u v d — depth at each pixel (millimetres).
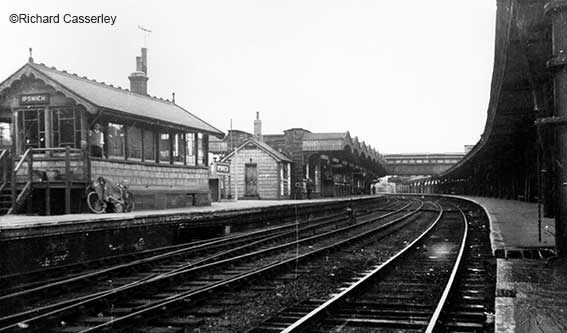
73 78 19750
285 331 6473
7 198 17062
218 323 7848
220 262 12734
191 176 23859
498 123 24094
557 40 9086
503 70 14766
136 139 20219
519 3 9992
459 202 52438
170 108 25312
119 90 22625
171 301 8391
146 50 27312
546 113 14664
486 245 17516
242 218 21609
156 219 15609
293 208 27938
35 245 11383
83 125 17328
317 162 43594
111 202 17438
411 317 7922
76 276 11227
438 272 12164
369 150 53094
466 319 7762
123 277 11578
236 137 42875
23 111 18141
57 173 17438
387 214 34594
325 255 15523
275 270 12094
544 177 19875
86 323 7785
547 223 17531
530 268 9359
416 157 84125
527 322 5938
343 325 7512
